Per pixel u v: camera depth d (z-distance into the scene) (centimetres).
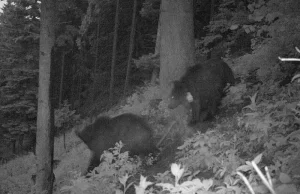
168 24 1064
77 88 3691
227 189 351
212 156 547
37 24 2534
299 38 635
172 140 875
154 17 2088
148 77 2597
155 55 1611
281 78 744
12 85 2509
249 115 609
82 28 2595
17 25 2503
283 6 664
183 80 918
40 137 1002
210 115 904
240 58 1383
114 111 2083
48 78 1000
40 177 1000
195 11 2247
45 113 1001
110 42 3194
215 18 1662
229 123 758
